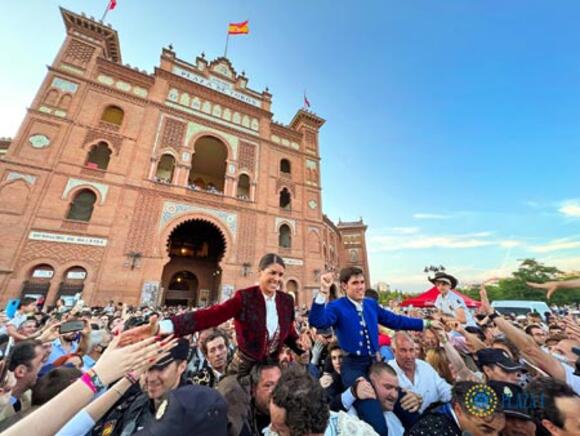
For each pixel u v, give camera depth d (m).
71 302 12.95
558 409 1.88
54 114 15.88
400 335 3.17
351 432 1.75
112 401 1.55
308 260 22.91
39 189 14.09
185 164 19.38
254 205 21.73
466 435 2.00
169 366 2.22
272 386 2.30
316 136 28.98
